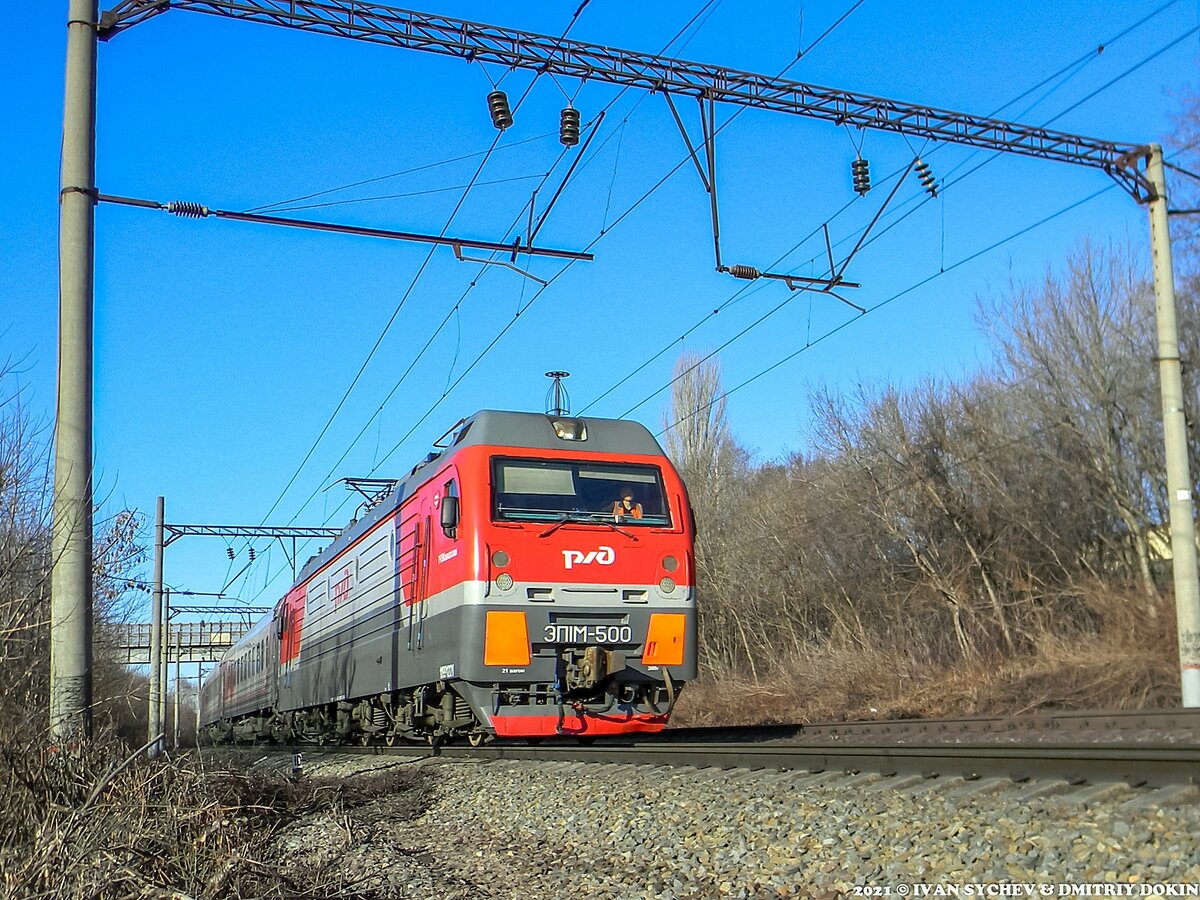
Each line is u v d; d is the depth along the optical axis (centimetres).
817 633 3328
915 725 1474
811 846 738
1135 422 2434
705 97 1300
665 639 1409
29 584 994
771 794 919
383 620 1734
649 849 816
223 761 1137
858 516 3181
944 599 2795
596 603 1386
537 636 1349
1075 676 2009
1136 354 2422
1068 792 774
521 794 1127
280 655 2803
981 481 2788
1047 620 2495
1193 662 1506
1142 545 2398
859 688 2591
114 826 726
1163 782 745
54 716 922
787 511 3578
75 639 941
